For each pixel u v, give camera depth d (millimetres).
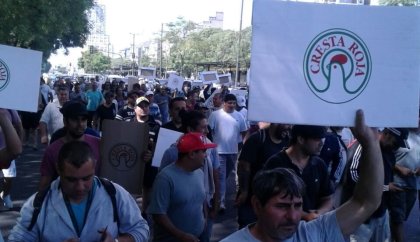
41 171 4828
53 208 3209
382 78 2701
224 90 17000
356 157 5441
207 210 5676
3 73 3447
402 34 2695
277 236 2719
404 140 6086
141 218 3463
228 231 8141
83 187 3076
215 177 6148
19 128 5801
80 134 4895
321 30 2662
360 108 2699
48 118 8453
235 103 9469
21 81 3477
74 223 3203
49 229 3189
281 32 2650
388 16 2682
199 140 4668
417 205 10094
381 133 5891
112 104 14625
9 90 3461
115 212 3316
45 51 27500
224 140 9227
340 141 6812
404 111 2721
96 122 14578
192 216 4742
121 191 3406
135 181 5703
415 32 2697
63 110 4902
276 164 4707
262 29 2645
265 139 5570
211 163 5871
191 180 4719
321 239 2939
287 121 2668
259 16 2646
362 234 5723
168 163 5562
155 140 6762
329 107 2693
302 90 2670
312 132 4559
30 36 19281
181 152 4684
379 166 2861
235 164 9789
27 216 3234
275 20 2646
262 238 2789
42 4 18438
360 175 2932
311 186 4691
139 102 8188
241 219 5551
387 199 5973
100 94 19844
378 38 2686
